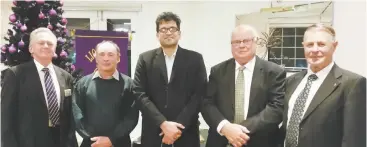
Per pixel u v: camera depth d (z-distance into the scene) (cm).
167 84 232
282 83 209
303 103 185
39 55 225
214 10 426
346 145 165
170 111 230
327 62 181
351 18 282
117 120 236
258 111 208
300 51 362
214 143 219
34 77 223
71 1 448
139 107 231
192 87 236
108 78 240
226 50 424
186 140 233
